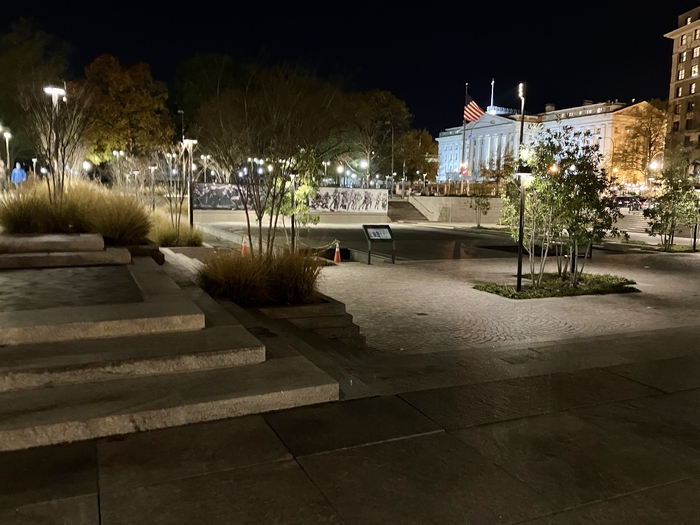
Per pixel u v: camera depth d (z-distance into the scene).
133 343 4.80
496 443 3.82
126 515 2.84
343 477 3.29
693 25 87.25
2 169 27.78
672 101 93.00
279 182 13.42
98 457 3.43
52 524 2.75
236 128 15.48
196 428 3.87
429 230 36.19
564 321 10.01
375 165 61.66
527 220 13.45
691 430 4.13
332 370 5.14
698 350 6.76
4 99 36.31
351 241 25.41
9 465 3.30
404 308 11.01
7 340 4.65
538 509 3.02
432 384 5.07
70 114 15.89
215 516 2.86
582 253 22.48
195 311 5.36
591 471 3.46
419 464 3.48
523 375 5.46
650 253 22.78
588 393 4.92
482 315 10.44
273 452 3.57
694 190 24.11
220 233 25.53
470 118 54.41
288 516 2.88
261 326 6.39
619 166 82.19
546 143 13.57
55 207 11.74
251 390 4.20
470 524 2.86
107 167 41.59
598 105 108.25
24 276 7.46
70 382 4.20
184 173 23.14
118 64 47.69
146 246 10.62
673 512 3.03
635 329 9.43
